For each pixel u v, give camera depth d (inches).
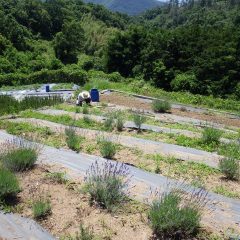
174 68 1499.8
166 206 206.1
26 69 2324.1
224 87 1286.9
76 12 4313.5
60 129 446.6
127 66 1903.3
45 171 294.7
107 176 249.6
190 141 399.9
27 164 296.5
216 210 235.9
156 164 321.4
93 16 4274.1
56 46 2928.2
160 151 365.1
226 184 283.0
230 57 1301.7
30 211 232.8
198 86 1321.4
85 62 2571.4
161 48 1560.0
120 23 4598.9
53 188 261.7
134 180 282.2
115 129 455.8
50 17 3688.5
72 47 2938.0
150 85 1485.0
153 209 211.6
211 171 309.6
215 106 849.5
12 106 645.9
